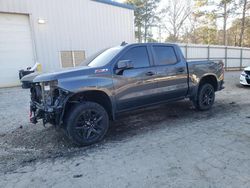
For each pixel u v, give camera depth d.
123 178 2.84
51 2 12.51
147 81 4.63
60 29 13.01
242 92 8.68
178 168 3.01
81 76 3.86
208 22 36.56
